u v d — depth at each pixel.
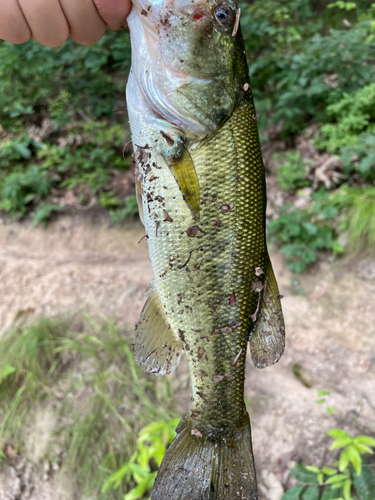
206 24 0.20
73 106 0.81
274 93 0.72
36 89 0.80
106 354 0.43
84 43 0.23
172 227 0.20
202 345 0.21
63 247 0.66
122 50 0.78
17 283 0.55
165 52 0.20
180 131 0.20
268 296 0.22
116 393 0.39
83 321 0.47
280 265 0.52
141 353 0.22
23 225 0.69
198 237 0.20
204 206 0.20
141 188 0.21
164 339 0.22
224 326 0.21
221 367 0.21
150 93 0.20
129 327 0.46
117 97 0.84
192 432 0.22
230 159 0.20
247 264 0.21
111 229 0.67
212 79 0.20
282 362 0.42
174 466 0.21
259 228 0.21
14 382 0.41
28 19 0.21
